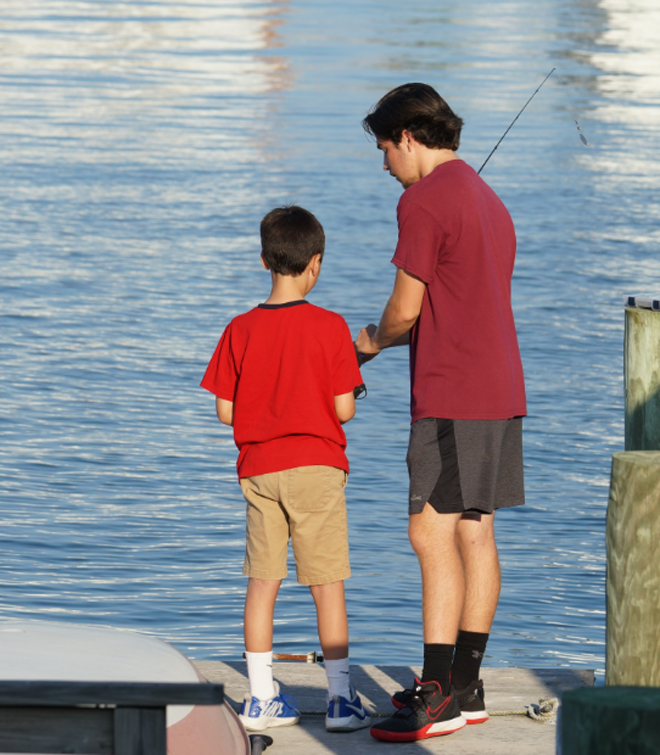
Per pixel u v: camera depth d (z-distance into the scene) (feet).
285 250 34.12
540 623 63.72
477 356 32.99
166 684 18.21
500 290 33.58
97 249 176.24
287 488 33.60
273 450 33.83
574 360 126.00
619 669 22.98
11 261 166.09
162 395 109.91
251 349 34.19
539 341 133.39
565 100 349.20
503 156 276.41
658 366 38.55
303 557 34.04
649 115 336.29
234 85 368.27
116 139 283.18
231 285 156.56
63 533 75.87
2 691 18.19
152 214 204.54
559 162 272.31
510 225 34.65
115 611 63.67
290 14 522.47
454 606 33.24
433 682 33.09
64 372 116.26
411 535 33.63
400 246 33.45
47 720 18.60
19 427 99.04
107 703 18.26
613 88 370.53
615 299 155.63
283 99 345.72
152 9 526.16
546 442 98.78
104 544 74.18
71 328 133.08
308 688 37.76
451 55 411.54
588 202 228.43
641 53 432.25
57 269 162.40
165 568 70.59
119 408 105.50
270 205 215.92
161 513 80.53
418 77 370.32
